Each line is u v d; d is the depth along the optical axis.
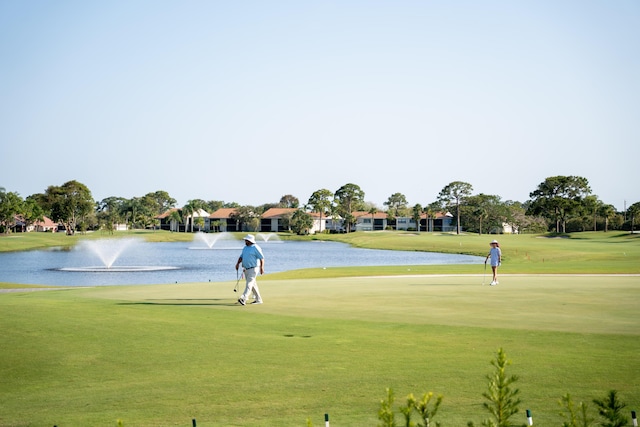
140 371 11.93
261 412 9.34
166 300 22.00
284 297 22.66
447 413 9.02
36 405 10.04
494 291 24.56
